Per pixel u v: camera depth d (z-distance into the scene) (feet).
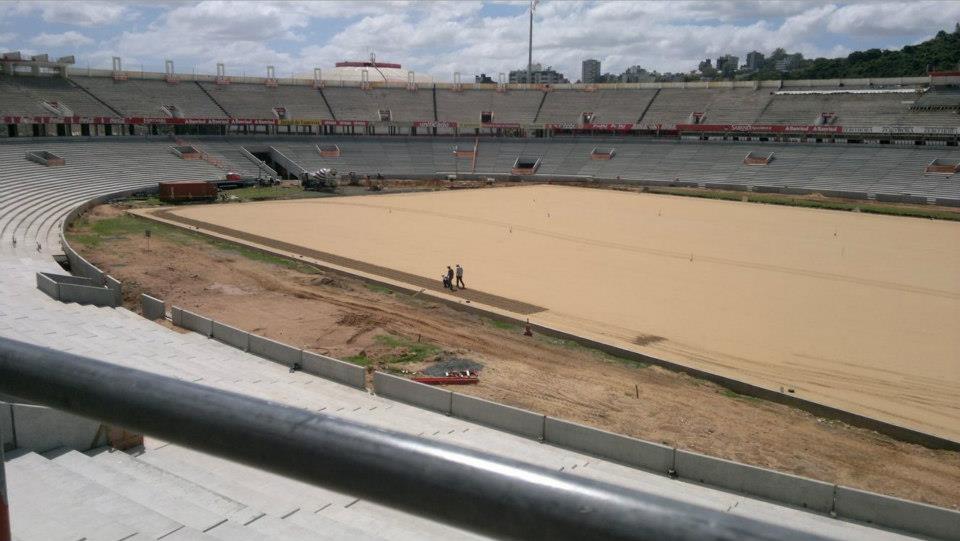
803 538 5.54
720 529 5.67
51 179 264.93
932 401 96.68
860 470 77.41
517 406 90.27
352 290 152.97
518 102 436.35
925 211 269.44
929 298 149.28
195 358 89.92
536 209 273.13
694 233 223.71
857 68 631.56
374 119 410.11
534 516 6.32
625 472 66.80
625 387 99.86
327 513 44.14
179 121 341.41
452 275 152.76
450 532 42.27
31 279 127.44
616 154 387.14
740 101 399.24
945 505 70.33
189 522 33.19
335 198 299.58
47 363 9.45
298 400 75.61
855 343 120.37
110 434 47.24
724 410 93.15
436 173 377.30
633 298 147.02
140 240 196.24
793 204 288.30
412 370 102.94
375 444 7.37
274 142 376.68
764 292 152.87
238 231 216.74
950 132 317.63
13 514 26.17
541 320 130.82
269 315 131.03
